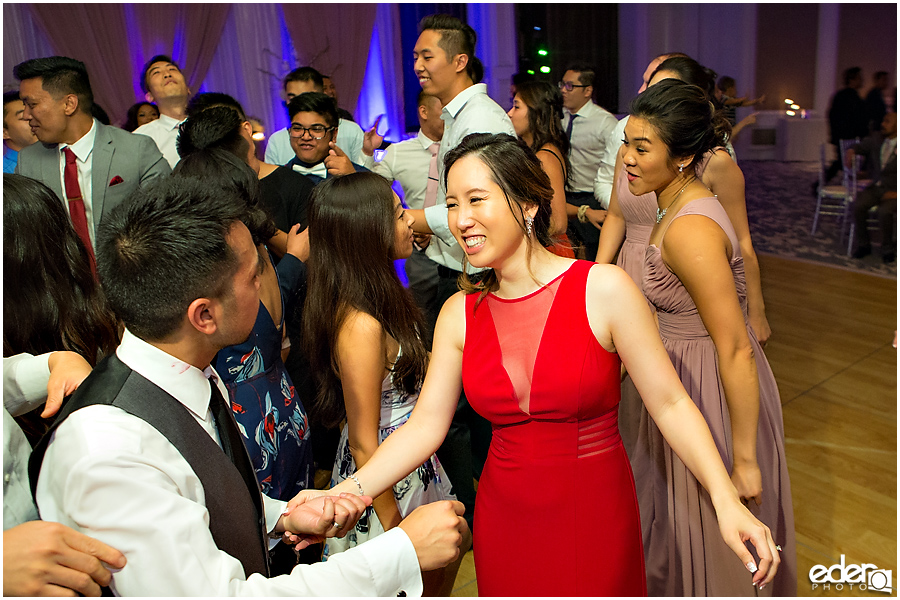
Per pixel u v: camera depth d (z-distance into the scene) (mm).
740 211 2062
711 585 1725
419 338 1737
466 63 2639
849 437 2986
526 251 1346
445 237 2553
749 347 1562
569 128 4430
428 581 1848
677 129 1577
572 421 1355
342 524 1249
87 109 2926
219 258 994
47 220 1408
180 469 986
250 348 1607
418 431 1450
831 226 7211
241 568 990
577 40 9930
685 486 1707
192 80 8445
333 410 1827
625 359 1345
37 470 975
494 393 1374
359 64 9273
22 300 1395
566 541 1368
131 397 979
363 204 1627
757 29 11164
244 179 1815
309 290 1699
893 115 6090
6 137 4137
